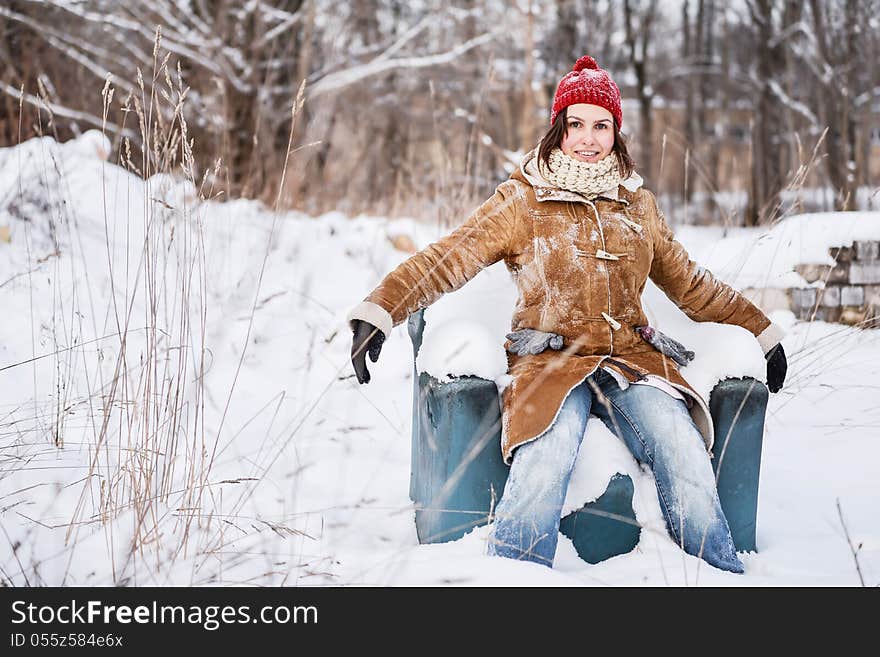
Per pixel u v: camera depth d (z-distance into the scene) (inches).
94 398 204.1
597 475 144.8
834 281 292.2
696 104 1400.1
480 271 165.0
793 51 1020.5
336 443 201.0
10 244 281.3
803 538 158.7
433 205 453.1
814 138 917.8
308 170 559.8
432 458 147.6
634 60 1155.3
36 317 247.4
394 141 800.9
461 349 143.0
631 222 159.6
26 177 293.0
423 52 780.6
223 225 356.5
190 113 575.8
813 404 232.5
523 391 143.9
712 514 141.4
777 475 190.5
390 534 157.8
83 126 574.6
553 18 968.9
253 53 627.8
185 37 601.0
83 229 302.8
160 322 257.3
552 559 136.2
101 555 135.3
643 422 146.1
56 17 618.8
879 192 304.5
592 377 151.6
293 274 326.0
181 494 159.2
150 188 193.6
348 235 382.6
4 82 530.3
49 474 165.6
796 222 302.8
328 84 643.5
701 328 166.2
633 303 159.0
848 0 883.4
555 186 159.2
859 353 266.1
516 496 136.6
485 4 815.1
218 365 244.8
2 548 135.3
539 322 155.9
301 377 247.6
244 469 178.5
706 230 392.5
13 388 212.1
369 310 146.3
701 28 1374.3
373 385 247.6
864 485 184.4
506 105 907.4
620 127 162.4
